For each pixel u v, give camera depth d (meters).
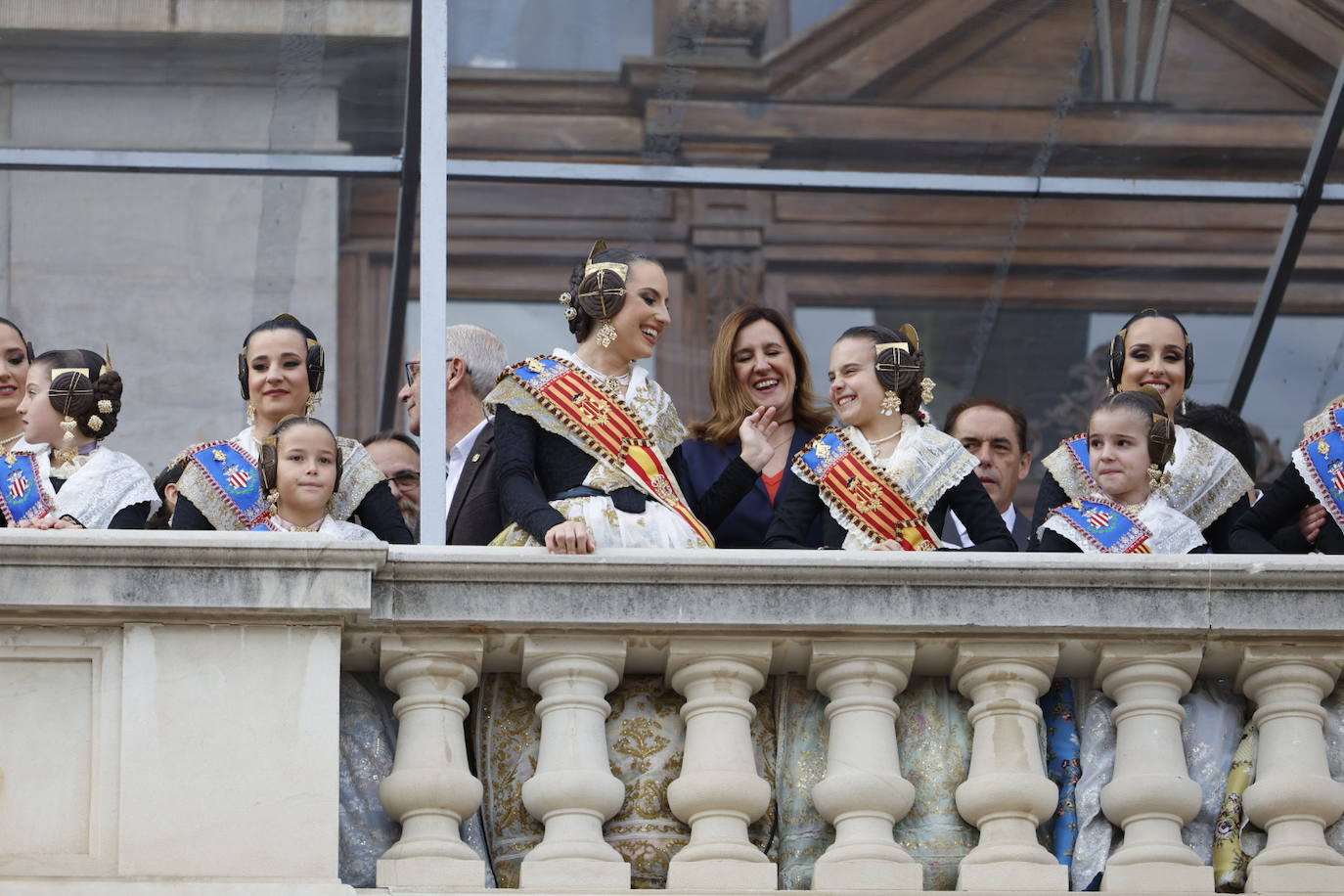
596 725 21.19
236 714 20.22
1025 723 21.50
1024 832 21.12
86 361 25.20
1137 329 27.14
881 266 38.62
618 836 21.14
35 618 20.20
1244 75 36.81
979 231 38.69
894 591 21.44
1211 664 22.02
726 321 26.72
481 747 21.53
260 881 19.67
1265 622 21.62
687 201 38.12
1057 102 37.22
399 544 23.69
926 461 24.12
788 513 24.06
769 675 21.95
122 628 20.33
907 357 24.52
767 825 21.59
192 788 19.97
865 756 21.22
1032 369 39.19
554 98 37.38
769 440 26.22
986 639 21.62
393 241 37.09
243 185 36.53
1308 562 21.69
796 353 26.66
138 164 35.28
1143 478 24.53
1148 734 21.59
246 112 35.41
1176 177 38.06
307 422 24.09
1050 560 21.53
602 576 21.14
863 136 37.50
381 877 20.17
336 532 24.03
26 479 24.12
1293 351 38.62
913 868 20.69
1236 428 27.69
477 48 37.16
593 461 22.97
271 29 34.44
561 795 20.77
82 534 20.22
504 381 23.27
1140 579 21.59
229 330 36.59
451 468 27.75
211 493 23.97
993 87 37.16
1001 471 29.64
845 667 21.50
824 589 21.36
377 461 29.97
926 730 21.84
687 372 38.16
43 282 35.91
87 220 36.00
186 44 34.78
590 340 23.86
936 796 21.56
